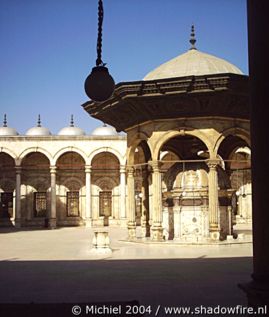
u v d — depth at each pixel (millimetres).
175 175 23094
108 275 12492
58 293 10016
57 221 47625
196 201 22375
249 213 46656
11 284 11203
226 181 23500
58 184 48125
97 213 48094
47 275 12641
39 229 41656
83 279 11875
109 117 23953
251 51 5930
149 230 25656
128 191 24172
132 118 22844
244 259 15750
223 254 17328
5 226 47094
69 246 22125
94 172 48438
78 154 47812
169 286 10727
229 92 20047
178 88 20172
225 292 9930
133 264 14734
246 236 24453
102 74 8352
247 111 21922
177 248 19703
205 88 20031
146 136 22484
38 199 48094
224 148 26844
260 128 5762
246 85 20141
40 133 52281
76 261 15789
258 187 5758
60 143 44500
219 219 22969
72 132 52562
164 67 23188
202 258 16109
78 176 48500
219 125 21641
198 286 10680
